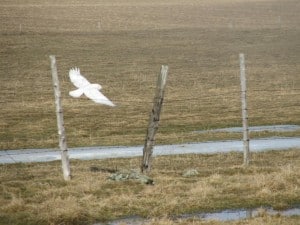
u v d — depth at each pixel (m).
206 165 24.00
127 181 18.67
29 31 101.38
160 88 20.36
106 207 15.97
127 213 15.70
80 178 19.58
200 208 16.19
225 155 26.89
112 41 96.88
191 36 104.25
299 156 26.31
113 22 117.31
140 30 109.00
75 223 15.01
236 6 146.00
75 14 125.62
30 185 18.55
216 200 16.78
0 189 18.12
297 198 16.98
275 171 20.77
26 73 70.00
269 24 118.25
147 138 20.55
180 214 15.80
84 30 106.31
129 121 43.97
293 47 94.88
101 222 15.15
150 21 120.69
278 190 17.64
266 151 28.00
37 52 84.69
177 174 20.83
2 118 45.22
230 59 84.69
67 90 61.03
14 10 125.31
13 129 40.50
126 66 77.31
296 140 32.44
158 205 16.22
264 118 43.88
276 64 80.88
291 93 59.50
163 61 81.88
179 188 17.91
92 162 26.02
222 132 37.19
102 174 20.50
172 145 31.41
